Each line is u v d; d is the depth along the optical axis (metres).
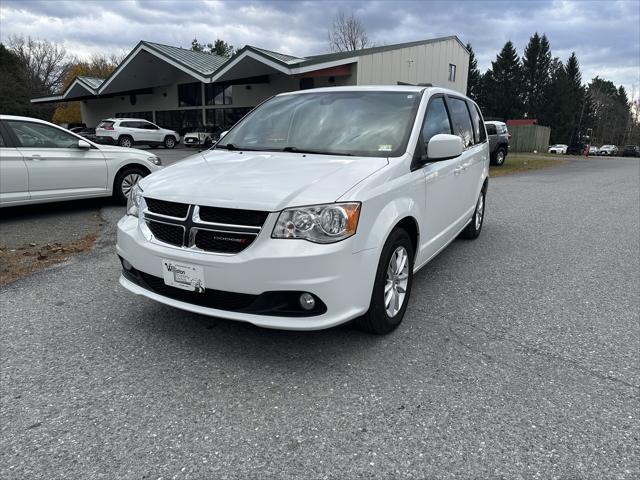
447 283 4.57
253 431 2.37
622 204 9.59
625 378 2.88
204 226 2.84
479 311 3.88
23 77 48.47
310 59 20.55
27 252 5.43
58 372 2.90
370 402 2.61
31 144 7.11
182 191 3.02
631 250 5.88
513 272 4.94
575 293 4.34
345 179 2.97
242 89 27.08
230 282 2.77
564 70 82.75
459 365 3.00
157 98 32.69
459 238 6.44
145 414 2.50
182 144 30.19
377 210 3.00
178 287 2.96
